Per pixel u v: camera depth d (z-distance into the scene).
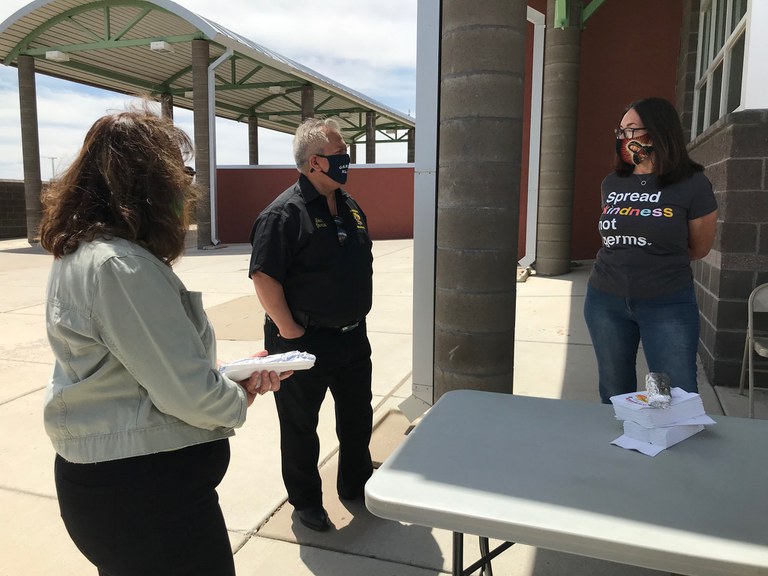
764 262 3.97
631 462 1.49
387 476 1.44
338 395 2.72
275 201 2.41
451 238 2.96
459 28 2.77
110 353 1.26
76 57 16.14
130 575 1.37
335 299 2.43
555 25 8.46
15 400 4.27
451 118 2.87
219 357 5.31
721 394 4.04
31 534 2.70
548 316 6.39
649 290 2.49
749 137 3.85
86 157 1.34
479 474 1.44
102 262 1.23
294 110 23.92
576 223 10.09
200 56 13.90
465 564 2.40
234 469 3.22
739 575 1.10
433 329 3.44
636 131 2.45
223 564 1.45
